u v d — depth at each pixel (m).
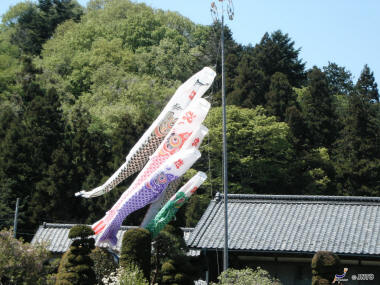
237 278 24.39
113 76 74.12
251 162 52.81
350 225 28.59
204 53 70.31
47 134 53.41
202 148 52.94
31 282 19.91
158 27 88.88
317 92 62.66
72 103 69.81
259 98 63.59
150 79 73.69
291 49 74.06
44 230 34.09
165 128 26.27
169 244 24.55
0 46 83.94
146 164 26.05
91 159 52.03
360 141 56.50
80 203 49.31
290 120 59.16
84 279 22.72
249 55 69.12
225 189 27.05
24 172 50.50
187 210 48.44
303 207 30.30
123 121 53.97
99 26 90.00
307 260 27.78
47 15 95.06
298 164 55.62
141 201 25.11
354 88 73.44
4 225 46.84
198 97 26.50
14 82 71.25
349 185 54.62
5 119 55.59
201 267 25.52
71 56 82.56
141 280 22.31
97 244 25.42
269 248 27.62
